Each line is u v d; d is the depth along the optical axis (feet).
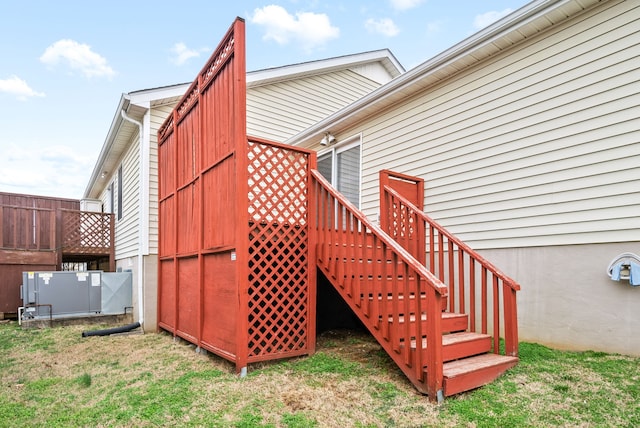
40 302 22.66
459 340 11.16
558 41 13.85
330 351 13.79
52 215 28.27
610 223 12.28
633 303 11.78
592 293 12.61
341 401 9.54
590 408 8.61
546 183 13.94
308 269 13.67
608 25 12.60
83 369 13.53
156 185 22.89
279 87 29.04
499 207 15.38
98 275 24.11
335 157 25.31
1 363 14.60
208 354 14.62
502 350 12.59
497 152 15.58
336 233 14.05
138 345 17.07
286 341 13.64
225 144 13.25
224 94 13.51
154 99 22.53
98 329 21.40
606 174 12.43
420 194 17.83
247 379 11.28
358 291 11.94
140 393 10.69
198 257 15.05
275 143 13.42
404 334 10.60
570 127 13.38
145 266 21.93
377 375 11.11
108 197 37.76
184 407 9.55
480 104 16.34
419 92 19.19
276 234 13.12
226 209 13.00
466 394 9.64
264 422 8.61
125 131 25.13
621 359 11.41
